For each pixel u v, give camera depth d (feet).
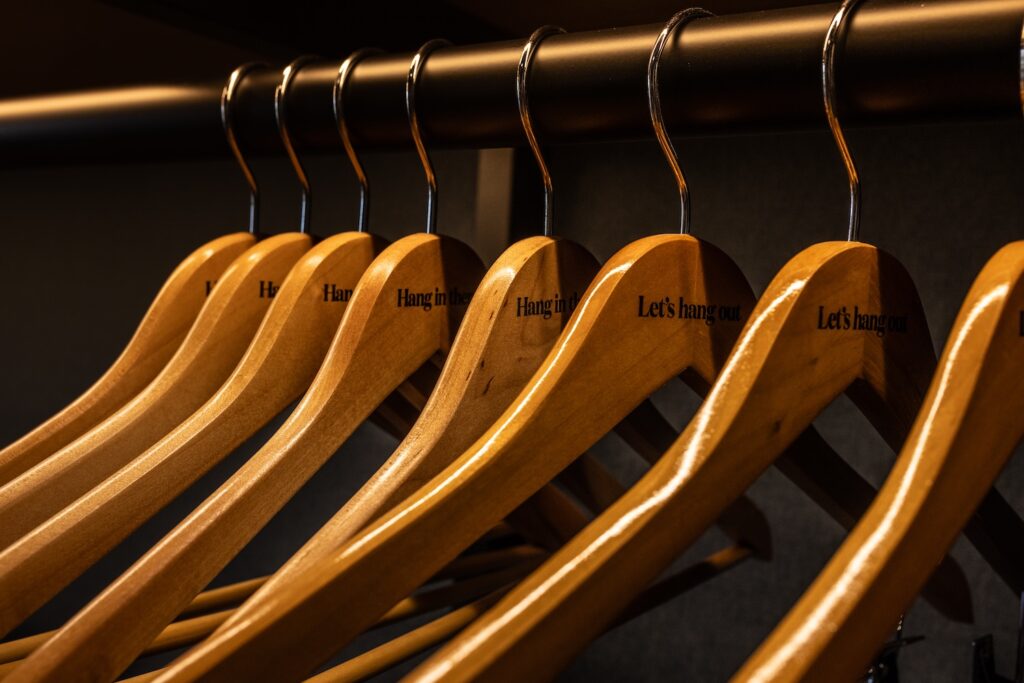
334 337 1.94
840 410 3.58
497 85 1.98
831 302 1.61
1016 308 1.37
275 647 1.29
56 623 5.27
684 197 1.86
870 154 3.49
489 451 1.52
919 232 3.41
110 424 2.03
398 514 1.41
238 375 2.00
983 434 1.32
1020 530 2.09
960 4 1.56
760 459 1.51
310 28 2.78
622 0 2.58
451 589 2.65
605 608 1.34
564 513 2.96
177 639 2.09
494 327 1.77
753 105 1.76
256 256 2.27
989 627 3.38
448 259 2.09
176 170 5.04
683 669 3.92
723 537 3.85
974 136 3.33
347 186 4.58
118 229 5.17
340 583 1.34
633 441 2.31
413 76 2.07
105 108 2.70
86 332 5.26
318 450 1.82
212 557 1.62
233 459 4.88
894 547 1.19
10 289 5.43
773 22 1.73
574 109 1.92
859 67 1.64
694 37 1.79
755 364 1.51
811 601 1.16
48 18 3.39
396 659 2.03
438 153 4.30
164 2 2.61
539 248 1.86
